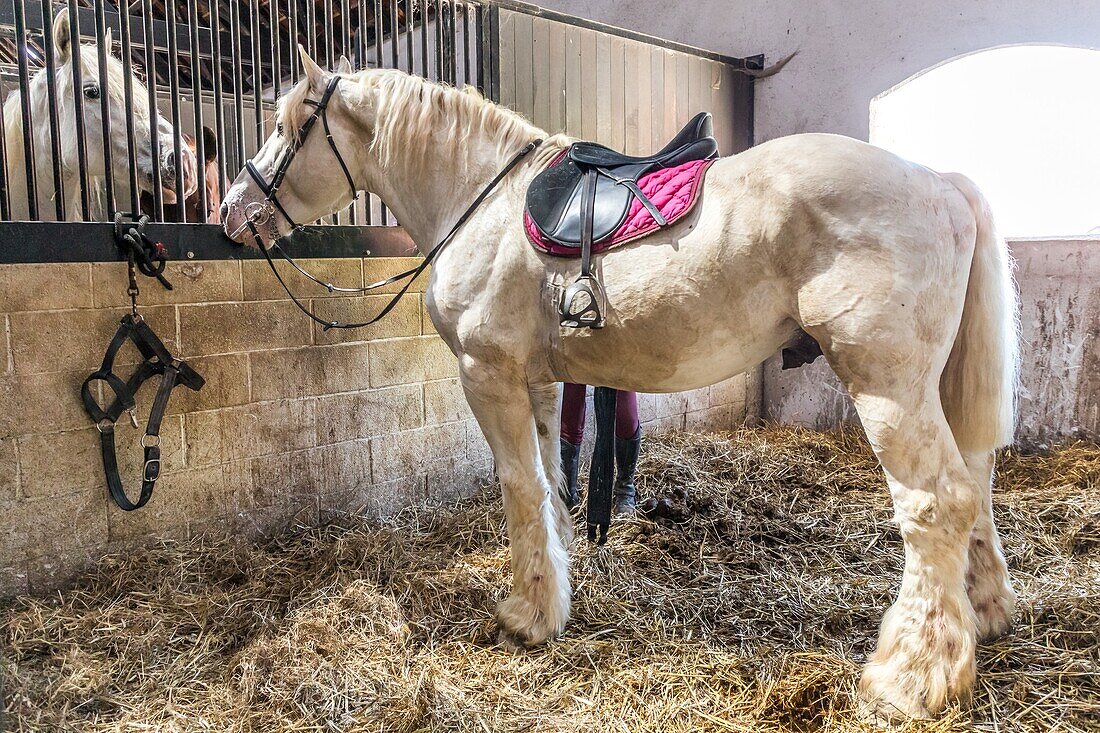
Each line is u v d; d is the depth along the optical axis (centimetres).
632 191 174
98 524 233
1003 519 281
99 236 227
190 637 209
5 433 214
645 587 233
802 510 304
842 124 418
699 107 434
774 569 248
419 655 198
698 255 163
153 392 243
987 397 170
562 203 181
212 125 490
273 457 271
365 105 215
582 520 280
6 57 562
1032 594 215
